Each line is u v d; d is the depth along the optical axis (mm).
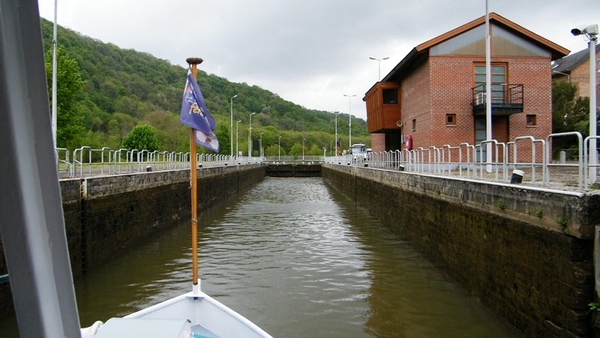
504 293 8852
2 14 1178
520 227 8172
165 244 18094
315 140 133375
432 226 14188
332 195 40188
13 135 1205
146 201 19391
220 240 18719
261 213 27406
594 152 8070
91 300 11266
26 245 1257
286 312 10367
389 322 9562
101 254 14664
